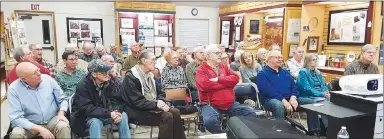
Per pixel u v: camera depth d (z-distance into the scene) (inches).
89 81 101.3
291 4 216.2
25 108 94.1
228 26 300.7
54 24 264.5
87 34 276.8
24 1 252.2
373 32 169.5
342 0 182.9
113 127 111.6
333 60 203.2
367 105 80.5
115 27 277.6
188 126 140.8
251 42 268.4
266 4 240.1
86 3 272.7
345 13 195.8
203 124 117.7
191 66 156.5
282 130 79.4
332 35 209.2
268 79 132.0
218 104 120.8
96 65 99.7
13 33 147.4
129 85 108.9
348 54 191.6
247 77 163.2
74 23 271.1
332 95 94.0
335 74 187.3
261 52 194.2
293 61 174.6
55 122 96.3
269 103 128.0
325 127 122.6
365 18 179.0
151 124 109.3
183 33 314.8
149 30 281.3
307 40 213.3
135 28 276.1
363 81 83.5
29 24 257.6
